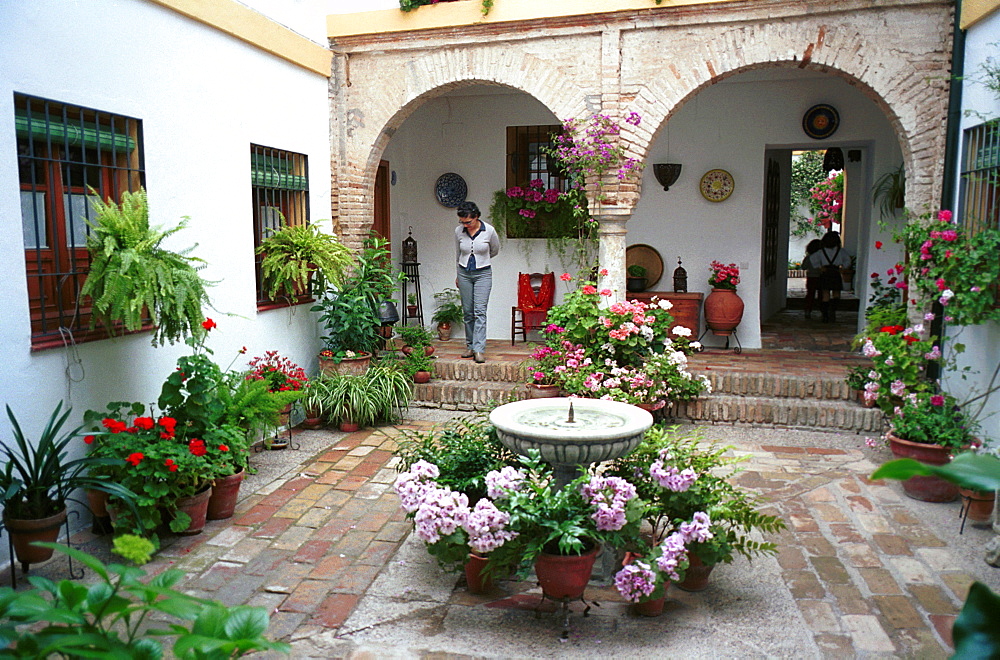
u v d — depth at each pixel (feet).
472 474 12.55
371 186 24.38
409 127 30.25
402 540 13.57
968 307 15.70
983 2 16.58
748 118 26.78
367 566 12.49
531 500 10.43
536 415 12.46
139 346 15.38
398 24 22.57
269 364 19.42
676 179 27.71
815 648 9.90
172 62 16.10
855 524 14.15
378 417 21.52
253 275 19.53
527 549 10.01
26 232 13.12
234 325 18.67
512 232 29.55
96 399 14.21
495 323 30.35
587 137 21.50
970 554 12.79
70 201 13.21
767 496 15.65
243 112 18.85
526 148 29.25
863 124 25.79
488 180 29.68
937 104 18.94
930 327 19.19
